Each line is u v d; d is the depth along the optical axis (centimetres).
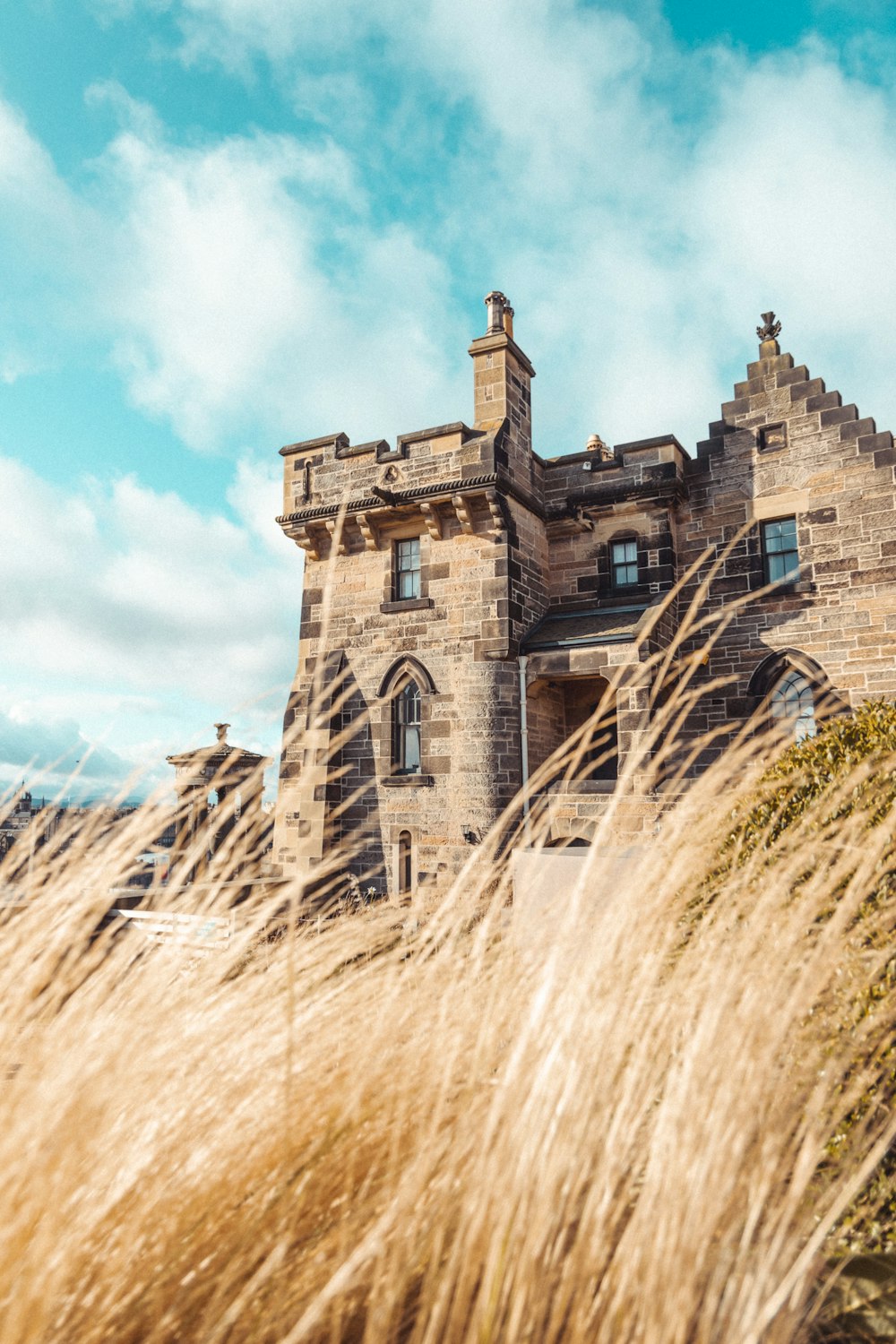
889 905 304
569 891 271
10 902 218
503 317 1906
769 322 1798
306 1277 184
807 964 234
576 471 1938
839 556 1648
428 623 1833
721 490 1794
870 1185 269
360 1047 236
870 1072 260
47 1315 152
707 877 311
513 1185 180
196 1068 222
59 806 232
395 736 1839
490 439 1781
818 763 452
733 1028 212
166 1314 173
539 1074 202
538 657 1725
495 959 276
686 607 1780
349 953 274
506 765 1695
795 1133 238
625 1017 224
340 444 2006
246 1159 206
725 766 273
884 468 1627
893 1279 260
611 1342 173
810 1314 219
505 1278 178
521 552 1833
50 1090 172
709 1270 192
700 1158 188
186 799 242
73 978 214
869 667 1587
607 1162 192
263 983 249
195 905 243
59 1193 164
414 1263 186
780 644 1669
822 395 1706
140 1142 201
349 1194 206
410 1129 229
